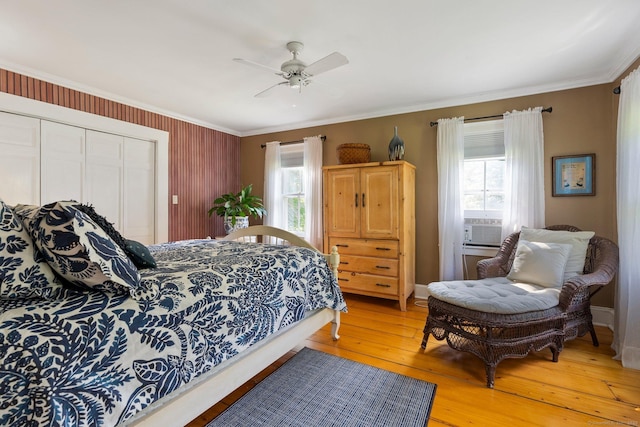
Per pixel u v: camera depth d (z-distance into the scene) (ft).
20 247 3.39
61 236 3.34
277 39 7.12
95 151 10.57
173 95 10.75
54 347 3.00
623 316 7.09
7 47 7.45
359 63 8.34
